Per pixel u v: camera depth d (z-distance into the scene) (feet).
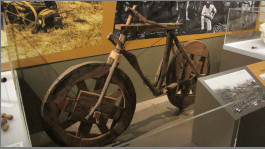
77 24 4.76
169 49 5.57
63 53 4.83
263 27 7.23
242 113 4.10
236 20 6.93
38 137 5.17
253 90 4.66
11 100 3.50
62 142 4.31
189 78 6.50
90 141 4.59
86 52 5.16
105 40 5.33
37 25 4.30
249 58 6.37
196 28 7.06
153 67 6.59
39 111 5.03
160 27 5.02
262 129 4.60
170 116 6.28
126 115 4.97
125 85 4.76
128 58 4.73
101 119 4.58
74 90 5.46
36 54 4.51
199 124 3.95
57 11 4.42
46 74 4.82
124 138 5.29
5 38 3.55
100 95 4.34
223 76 4.75
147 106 6.67
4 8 3.90
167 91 6.02
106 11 5.01
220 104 4.17
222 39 8.15
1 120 3.36
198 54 6.61
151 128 5.70
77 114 4.28
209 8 7.15
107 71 4.45
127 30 4.46
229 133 4.12
